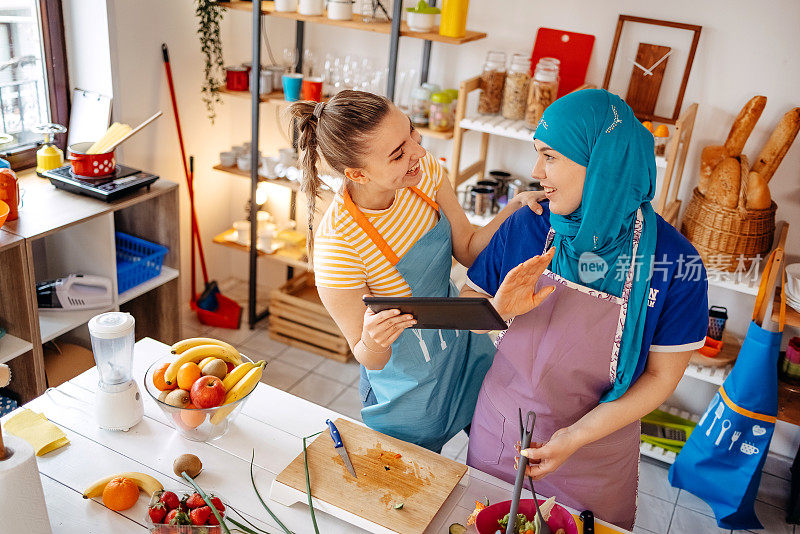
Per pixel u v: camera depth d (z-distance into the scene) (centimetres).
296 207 398
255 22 323
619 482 173
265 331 389
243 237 380
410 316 146
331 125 152
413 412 182
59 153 307
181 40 353
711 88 289
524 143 330
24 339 271
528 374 166
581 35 302
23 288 261
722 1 276
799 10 265
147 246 329
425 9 304
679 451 307
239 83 354
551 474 172
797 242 293
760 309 264
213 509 140
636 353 154
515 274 148
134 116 338
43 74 317
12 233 255
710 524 283
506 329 151
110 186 289
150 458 168
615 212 145
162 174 364
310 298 374
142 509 154
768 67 276
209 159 394
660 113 300
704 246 278
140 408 179
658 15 288
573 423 168
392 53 304
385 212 164
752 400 266
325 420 185
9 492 130
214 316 385
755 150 288
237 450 172
